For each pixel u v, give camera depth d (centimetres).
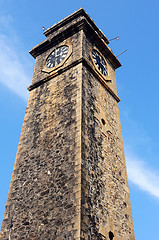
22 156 1395
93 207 1082
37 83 1669
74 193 1058
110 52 1892
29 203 1186
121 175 1423
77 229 958
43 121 1451
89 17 1898
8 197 1283
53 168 1209
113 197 1262
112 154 1424
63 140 1267
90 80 1527
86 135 1256
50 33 1966
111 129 1529
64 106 1402
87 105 1380
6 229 1177
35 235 1067
